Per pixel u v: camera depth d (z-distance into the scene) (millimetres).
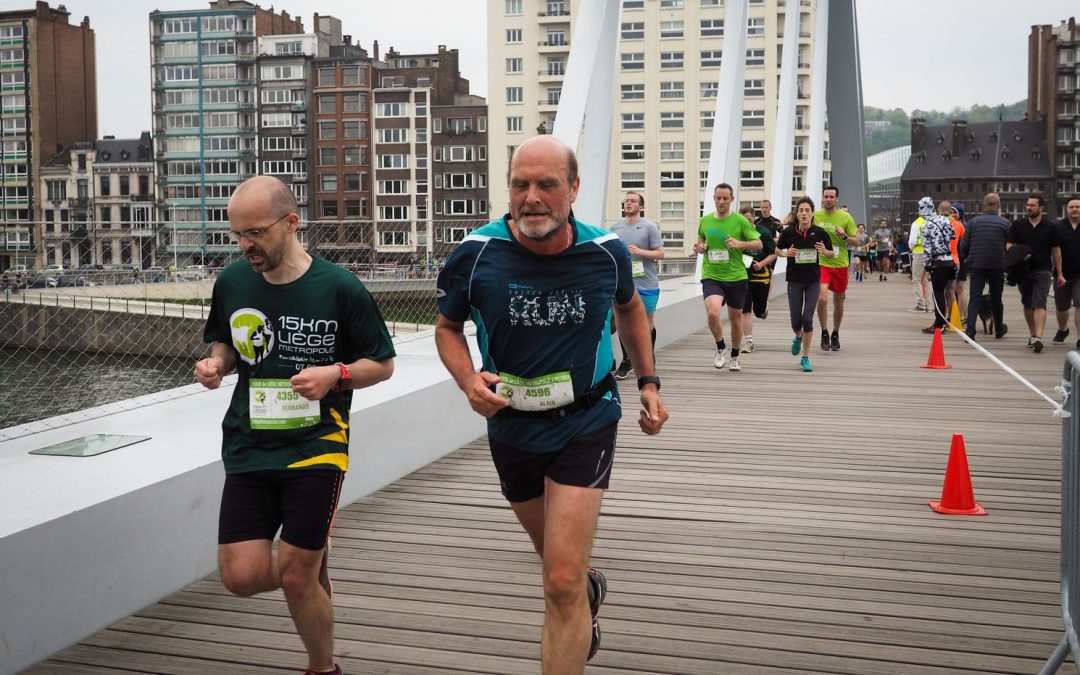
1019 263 11836
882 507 5180
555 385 2779
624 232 9180
